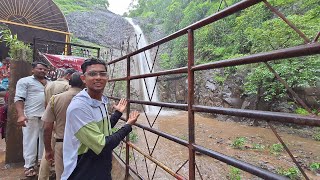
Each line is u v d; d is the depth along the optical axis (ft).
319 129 30.50
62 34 42.75
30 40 39.91
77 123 4.75
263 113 3.53
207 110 4.83
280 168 17.20
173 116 48.67
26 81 11.76
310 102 31.45
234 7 4.04
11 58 14.42
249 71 38.42
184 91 56.80
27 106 11.78
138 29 99.30
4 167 13.05
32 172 11.57
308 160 19.30
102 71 5.29
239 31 44.19
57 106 8.07
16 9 38.83
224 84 44.73
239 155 20.92
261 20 40.60
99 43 80.69
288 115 3.12
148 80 64.13
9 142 13.46
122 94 55.93
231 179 15.55
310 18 28.81
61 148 8.05
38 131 12.07
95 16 99.45
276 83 30.60
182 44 64.80
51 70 23.08
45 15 41.50
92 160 4.91
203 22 4.96
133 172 9.40
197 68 5.15
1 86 18.40
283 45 29.14
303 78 28.02
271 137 28.27
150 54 76.59
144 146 23.30
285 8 38.24
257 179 15.61
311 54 2.81
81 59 22.21
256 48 33.81
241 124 37.88
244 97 39.68
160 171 16.75
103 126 5.25
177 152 21.67
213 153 4.57
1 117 14.42
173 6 95.91
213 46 52.47
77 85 8.36
